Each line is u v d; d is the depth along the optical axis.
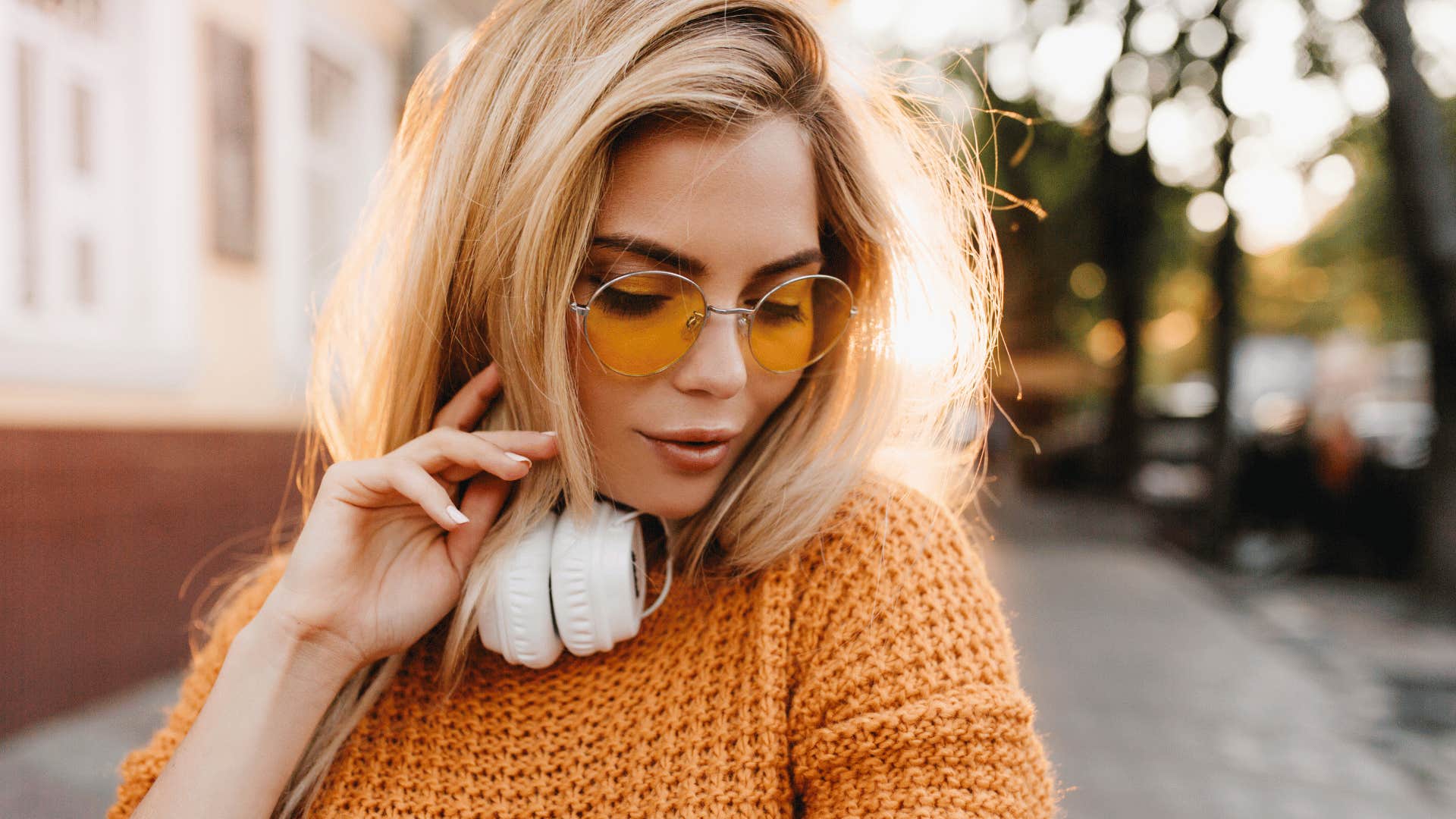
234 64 3.88
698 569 0.89
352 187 4.84
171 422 3.57
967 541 0.87
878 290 0.94
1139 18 10.02
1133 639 5.16
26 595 2.95
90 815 2.47
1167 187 11.74
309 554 0.87
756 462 0.90
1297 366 17.25
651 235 0.76
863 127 0.95
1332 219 17.11
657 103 0.73
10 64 3.04
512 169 0.85
